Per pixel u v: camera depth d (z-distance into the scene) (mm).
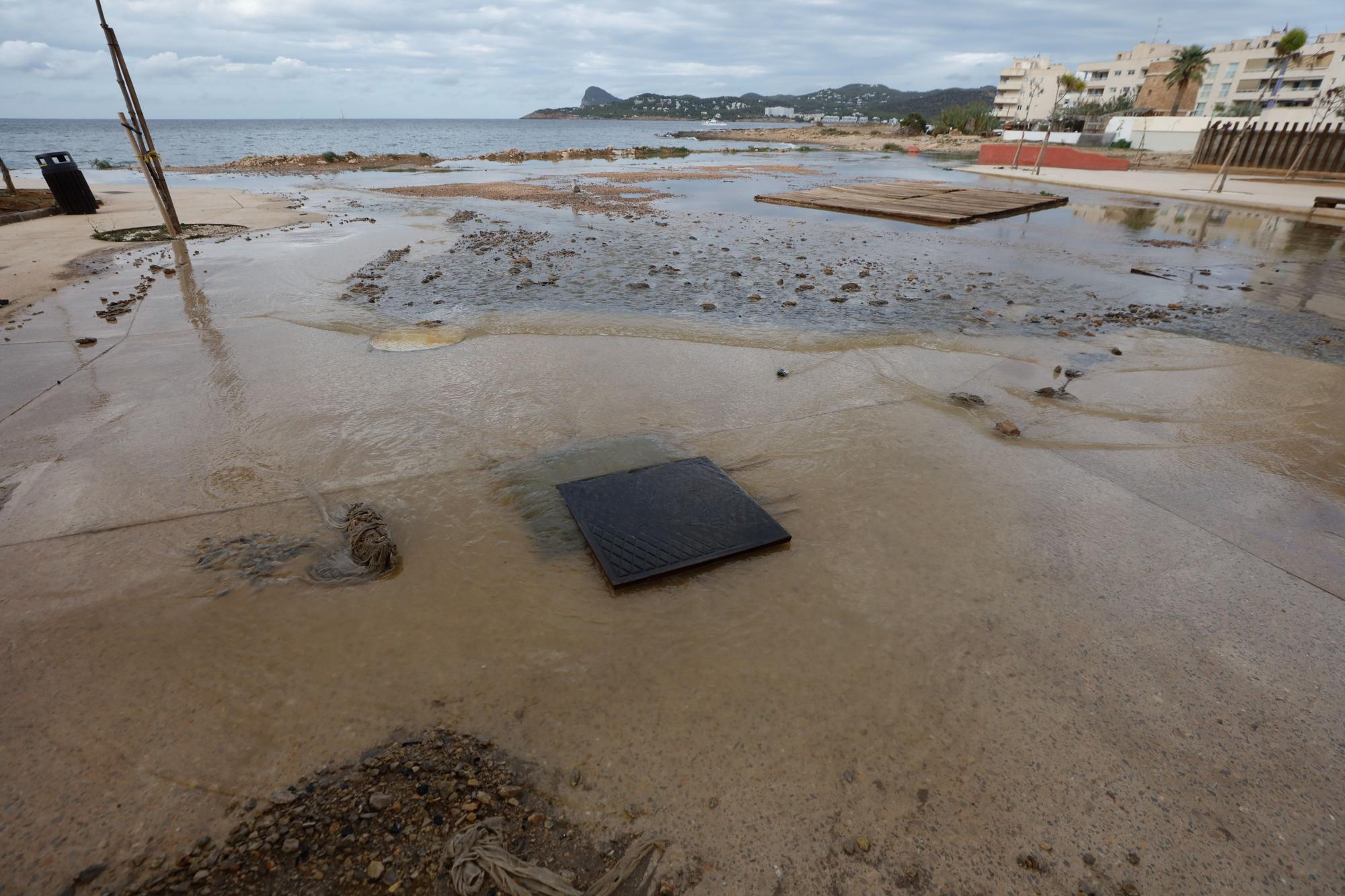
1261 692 2010
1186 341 5309
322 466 3236
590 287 6855
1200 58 49406
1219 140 24891
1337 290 7086
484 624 2230
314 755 1763
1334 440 3605
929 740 1833
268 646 2125
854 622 2258
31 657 2068
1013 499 3025
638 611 2299
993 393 4227
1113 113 59438
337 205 13492
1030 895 1468
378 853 1528
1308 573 2549
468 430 3631
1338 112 27953
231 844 1539
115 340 5059
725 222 11797
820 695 1968
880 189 16844
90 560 2523
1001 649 2150
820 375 4500
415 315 5785
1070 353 5004
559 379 4367
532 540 2686
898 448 3482
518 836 1565
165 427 3633
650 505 2881
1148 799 1682
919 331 5512
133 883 1451
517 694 1957
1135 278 7645
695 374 4496
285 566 2506
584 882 1470
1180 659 2127
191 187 17469
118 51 8625
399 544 2645
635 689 1982
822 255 8938
